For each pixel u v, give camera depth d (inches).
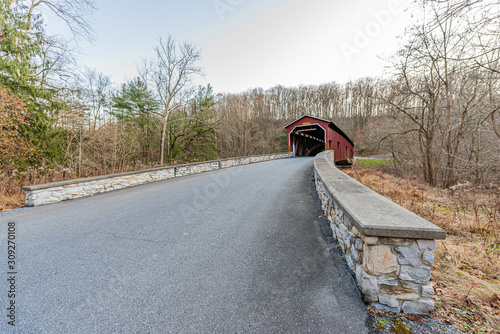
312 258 91.9
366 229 62.4
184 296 68.9
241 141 1009.5
